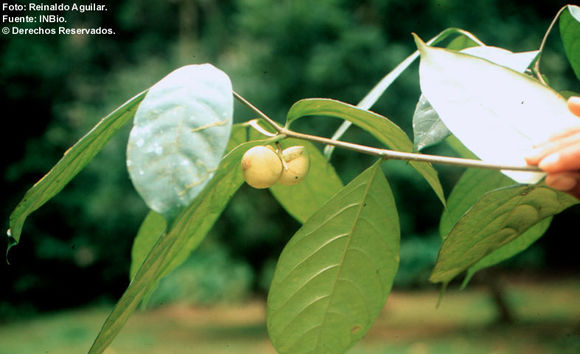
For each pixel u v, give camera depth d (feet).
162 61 47.50
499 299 35.47
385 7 30.66
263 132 3.39
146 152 2.36
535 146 2.92
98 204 40.22
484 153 3.04
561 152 2.77
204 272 46.03
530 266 49.57
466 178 4.70
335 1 31.35
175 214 2.19
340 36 30.76
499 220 3.51
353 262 3.87
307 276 3.86
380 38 30.12
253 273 36.81
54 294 48.49
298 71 30.91
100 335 3.06
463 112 3.13
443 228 4.85
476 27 30.60
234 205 32.71
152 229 4.55
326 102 3.49
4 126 47.24
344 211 3.76
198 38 50.70
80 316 44.98
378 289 3.94
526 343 28.48
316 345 4.02
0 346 34.42
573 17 4.21
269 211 33.17
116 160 39.19
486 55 3.95
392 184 30.83
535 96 3.19
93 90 48.78
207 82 2.60
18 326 42.16
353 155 29.09
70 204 45.80
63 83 48.26
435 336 31.71
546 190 3.27
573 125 2.85
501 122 3.11
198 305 46.24
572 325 31.71
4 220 47.34
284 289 3.86
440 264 3.88
